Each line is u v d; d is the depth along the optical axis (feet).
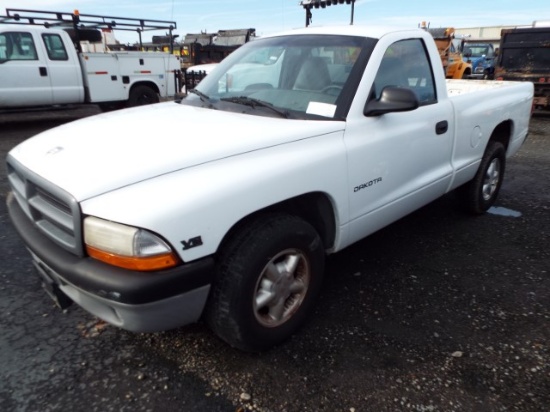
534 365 7.70
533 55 36.35
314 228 8.29
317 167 7.91
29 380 7.34
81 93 33.71
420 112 10.42
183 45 60.59
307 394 7.06
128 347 8.17
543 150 25.04
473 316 9.12
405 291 10.07
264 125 8.13
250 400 6.94
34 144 8.27
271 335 7.84
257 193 7.00
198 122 8.42
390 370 7.57
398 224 14.03
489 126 13.23
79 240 6.28
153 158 6.64
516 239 12.92
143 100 37.81
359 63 9.18
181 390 7.15
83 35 34.42
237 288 6.98
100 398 6.98
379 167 9.26
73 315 9.14
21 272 10.85
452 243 12.63
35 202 7.30
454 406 6.84
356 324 8.84
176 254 6.20
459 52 61.11
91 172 6.51
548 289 10.16
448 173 11.73
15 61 30.09
